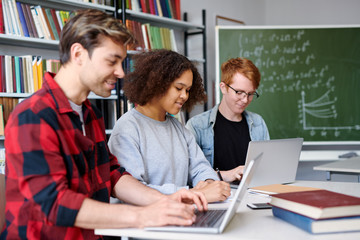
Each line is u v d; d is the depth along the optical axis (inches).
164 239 37.0
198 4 150.9
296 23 171.5
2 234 40.9
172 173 59.3
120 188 48.8
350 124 139.6
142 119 59.7
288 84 141.8
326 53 141.1
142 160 55.7
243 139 82.2
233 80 78.5
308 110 140.9
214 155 80.7
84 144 43.8
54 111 40.7
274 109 141.6
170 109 59.4
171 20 128.8
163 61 57.8
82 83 43.0
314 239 33.5
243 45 141.8
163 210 37.3
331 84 140.8
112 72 42.0
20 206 39.0
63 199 36.9
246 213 43.7
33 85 95.9
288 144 62.8
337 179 152.1
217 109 83.4
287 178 64.4
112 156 52.1
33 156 37.3
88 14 41.7
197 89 66.3
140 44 116.5
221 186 51.4
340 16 162.6
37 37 97.5
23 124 38.1
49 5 106.0
